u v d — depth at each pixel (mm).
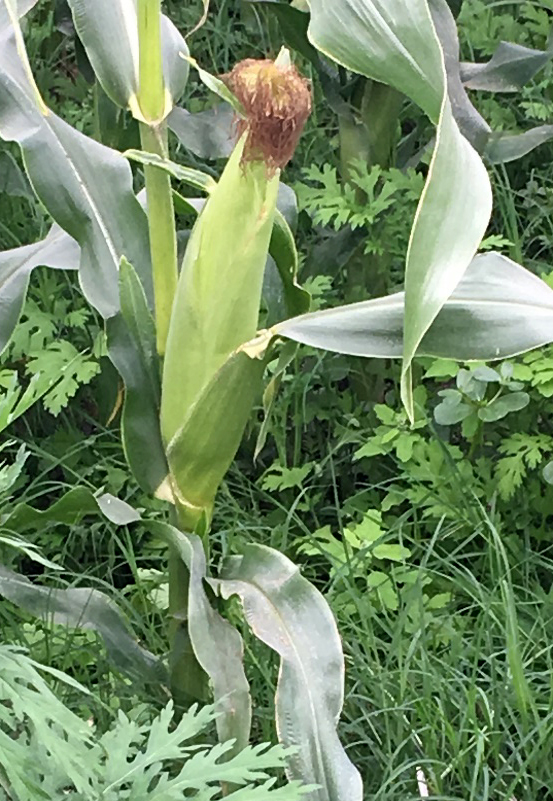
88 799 411
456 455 1027
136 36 596
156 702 751
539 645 884
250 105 530
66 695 772
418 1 441
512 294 596
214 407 617
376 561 981
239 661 581
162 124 595
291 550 1007
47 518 667
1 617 862
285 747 547
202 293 591
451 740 735
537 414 1063
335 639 581
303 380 1091
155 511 1009
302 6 1026
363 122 1096
